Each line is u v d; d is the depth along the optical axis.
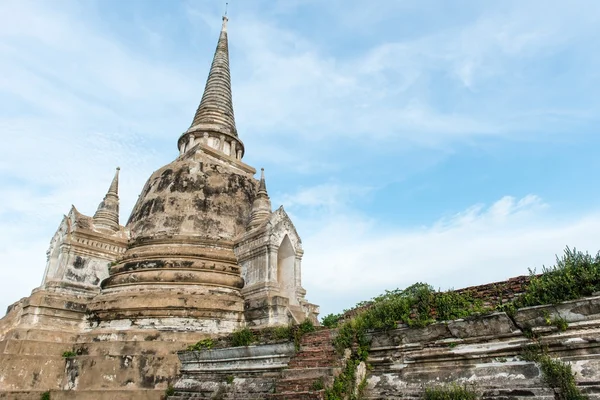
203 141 31.83
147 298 19.78
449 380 10.42
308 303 23.84
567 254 10.44
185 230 24.12
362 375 11.92
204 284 21.36
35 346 18.16
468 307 11.41
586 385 8.55
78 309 20.83
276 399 11.70
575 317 9.34
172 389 16.97
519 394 9.09
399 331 11.84
